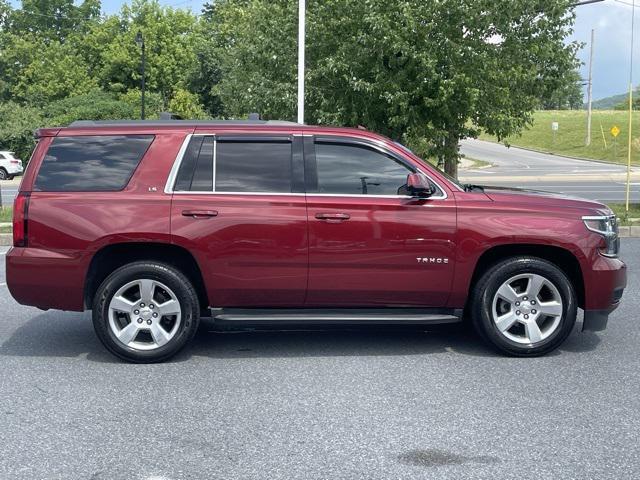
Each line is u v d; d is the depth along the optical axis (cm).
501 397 522
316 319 611
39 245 602
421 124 1609
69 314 812
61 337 709
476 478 389
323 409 498
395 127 1614
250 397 524
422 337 701
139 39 4556
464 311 657
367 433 453
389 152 621
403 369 593
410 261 607
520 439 443
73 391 540
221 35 5303
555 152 6500
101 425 470
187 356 636
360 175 617
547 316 629
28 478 392
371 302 618
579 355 637
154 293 614
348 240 604
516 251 629
